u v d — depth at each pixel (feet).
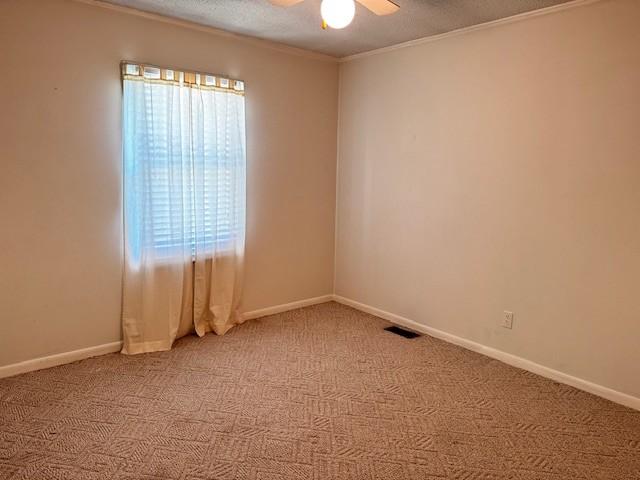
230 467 6.45
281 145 12.71
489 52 9.93
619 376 8.48
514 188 9.75
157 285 10.37
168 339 10.57
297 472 6.38
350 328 12.26
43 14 8.60
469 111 10.43
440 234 11.37
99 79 9.39
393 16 9.58
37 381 8.81
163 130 10.14
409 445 7.07
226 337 11.41
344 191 14.08
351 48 12.32
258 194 12.42
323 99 13.52
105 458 6.57
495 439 7.27
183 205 10.66
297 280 13.76
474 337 10.85
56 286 9.37
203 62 10.82
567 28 8.66
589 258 8.71
